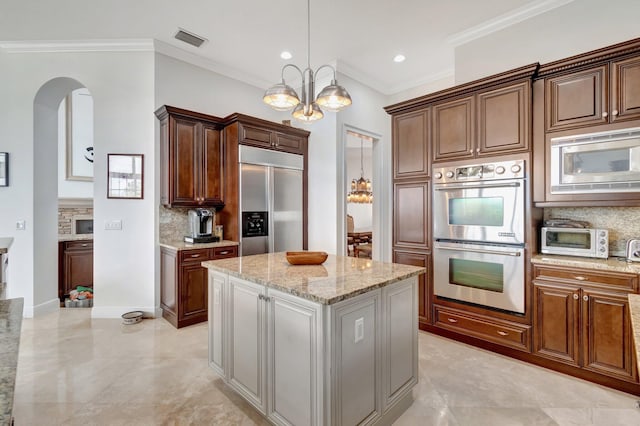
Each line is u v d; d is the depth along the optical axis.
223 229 4.00
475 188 2.80
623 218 2.51
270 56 3.94
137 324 3.43
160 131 3.69
